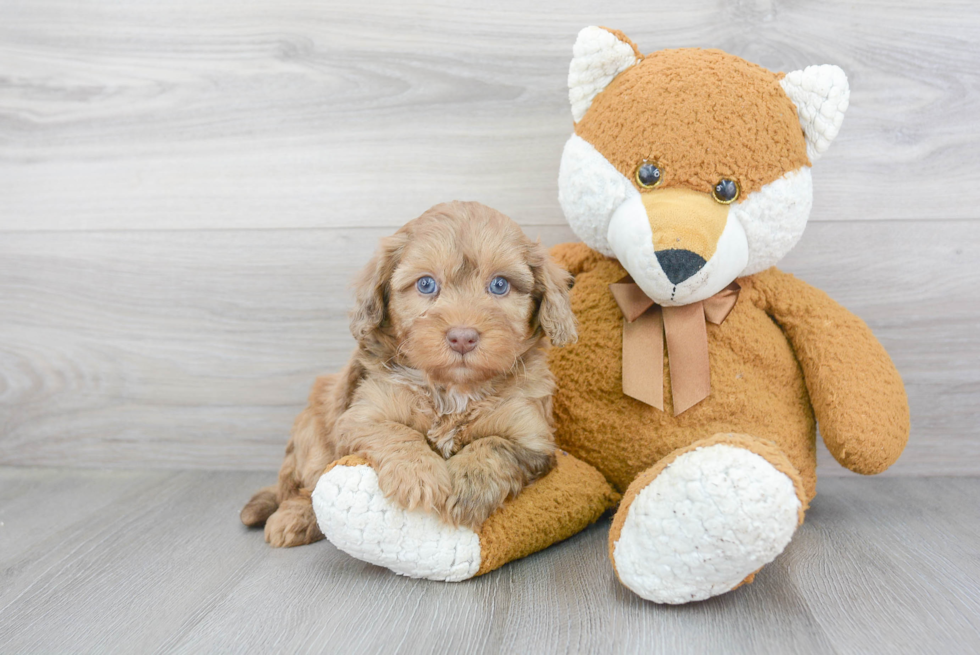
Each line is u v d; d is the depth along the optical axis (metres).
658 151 0.66
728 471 0.56
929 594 0.61
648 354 0.70
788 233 0.68
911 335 0.83
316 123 0.86
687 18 0.82
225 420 0.89
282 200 0.87
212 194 0.87
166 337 0.89
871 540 0.70
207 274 0.88
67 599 0.62
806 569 0.65
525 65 0.84
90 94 0.87
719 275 0.65
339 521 0.61
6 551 0.70
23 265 0.89
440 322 0.63
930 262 0.83
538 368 0.69
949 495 0.80
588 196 0.69
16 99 0.87
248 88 0.86
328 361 0.88
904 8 0.81
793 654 0.55
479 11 0.83
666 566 0.58
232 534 0.73
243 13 0.85
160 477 0.88
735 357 0.71
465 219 0.67
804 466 0.71
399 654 0.55
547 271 0.68
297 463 0.75
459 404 0.67
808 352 0.71
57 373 0.90
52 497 0.82
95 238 0.88
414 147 0.85
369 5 0.84
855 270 0.83
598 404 0.72
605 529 0.72
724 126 0.65
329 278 0.87
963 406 0.84
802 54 0.82
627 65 0.69
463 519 0.62
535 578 0.64
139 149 0.87
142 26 0.86
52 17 0.86
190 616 0.60
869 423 0.68
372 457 0.63
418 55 0.84
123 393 0.89
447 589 0.63
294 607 0.61
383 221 0.86
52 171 0.88
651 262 0.64
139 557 0.69
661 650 0.55
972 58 0.81
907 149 0.82
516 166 0.85
